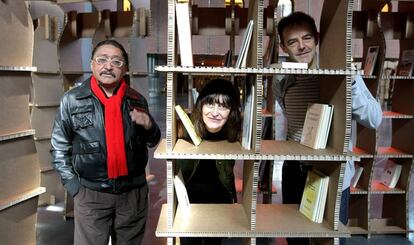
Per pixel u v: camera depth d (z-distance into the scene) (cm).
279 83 218
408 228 328
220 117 182
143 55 369
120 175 206
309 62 184
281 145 182
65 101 205
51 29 372
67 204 356
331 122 175
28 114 236
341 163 164
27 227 235
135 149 212
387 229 330
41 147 381
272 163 323
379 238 326
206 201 210
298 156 162
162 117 923
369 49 312
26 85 233
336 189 169
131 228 221
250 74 172
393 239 325
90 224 207
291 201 216
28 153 235
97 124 203
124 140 205
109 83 204
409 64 314
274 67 164
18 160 227
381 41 296
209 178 210
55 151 209
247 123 173
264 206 203
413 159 318
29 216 237
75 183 207
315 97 192
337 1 169
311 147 175
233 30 321
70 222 350
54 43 383
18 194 227
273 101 318
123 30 343
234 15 319
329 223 176
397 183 333
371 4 304
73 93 206
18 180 227
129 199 216
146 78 376
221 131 191
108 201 209
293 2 340
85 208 207
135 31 345
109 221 215
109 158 202
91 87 206
